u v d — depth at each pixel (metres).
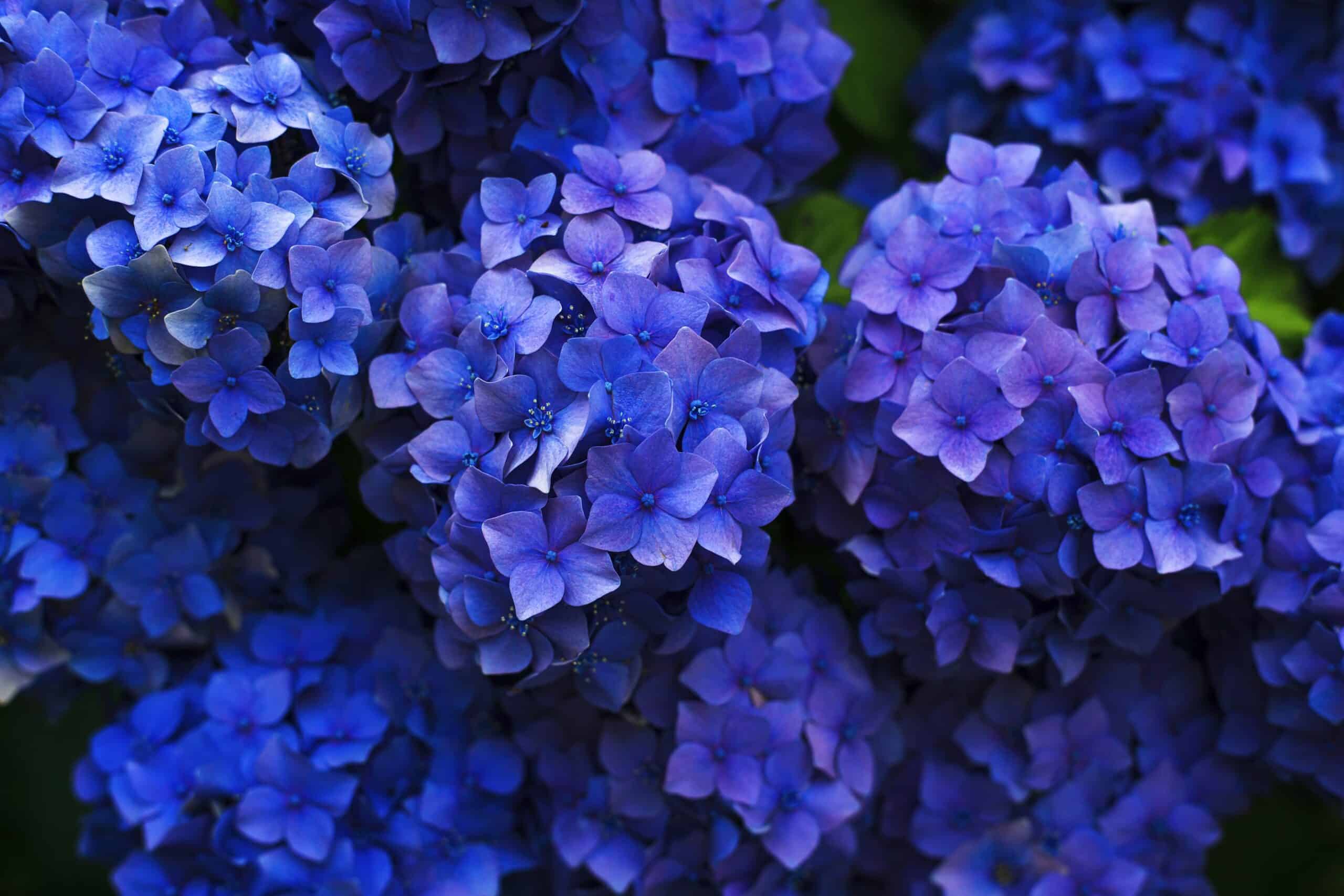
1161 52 1.15
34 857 1.27
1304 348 1.12
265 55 1.05
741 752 1.08
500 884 1.13
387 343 1.06
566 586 1.02
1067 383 1.04
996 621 1.07
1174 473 1.05
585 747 1.10
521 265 1.05
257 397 1.04
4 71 1.03
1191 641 1.12
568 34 1.07
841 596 1.12
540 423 1.03
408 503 1.06
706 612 1.04
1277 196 1.15
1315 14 1.16
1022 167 1.08
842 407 1.07
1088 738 1.11
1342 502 1.07
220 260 1.02
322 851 1.08
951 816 1.11
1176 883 1.12
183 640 1.10
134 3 1.05
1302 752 1.09
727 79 1.08
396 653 1.10
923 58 1.20
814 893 1.12
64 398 1.09
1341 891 1.25
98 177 1.02
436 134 1.07
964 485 1.06
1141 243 1.06
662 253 1.04
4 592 1.08
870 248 1.08
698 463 1.02
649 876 1.09
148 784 1.08
